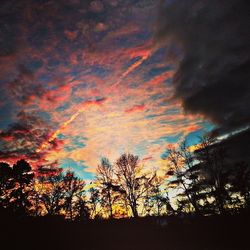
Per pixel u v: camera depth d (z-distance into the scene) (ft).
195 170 124.16
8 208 88.12
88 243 74.08
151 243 75.05
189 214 100.63
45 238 72.33
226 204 110.42
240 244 72.18
